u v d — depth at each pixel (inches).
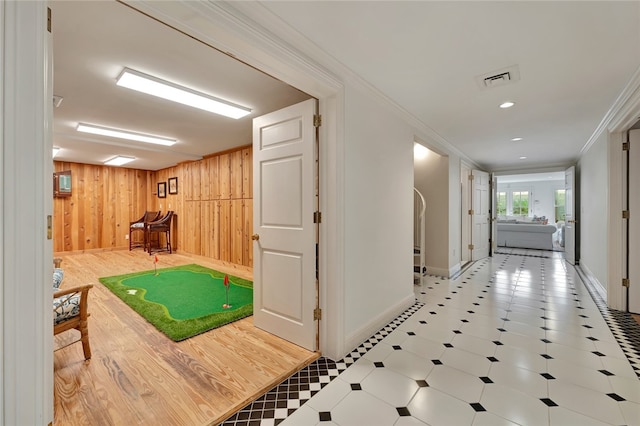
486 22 62.9
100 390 69.2
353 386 71.9
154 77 92.6
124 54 79.1
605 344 92.7
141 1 46.7
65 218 258.8
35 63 34.5
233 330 103.6
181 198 269.6
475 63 80.7
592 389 69.9
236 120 139.1
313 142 86.1
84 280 172.1
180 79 94.4
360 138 93.5
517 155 210.1
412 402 65.7
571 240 221.3
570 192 222.7
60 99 110.7
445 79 90.5
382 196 106.8
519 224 329.7
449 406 64.2
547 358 84.4
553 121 131.2
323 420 60.2
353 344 91.0
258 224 103.5
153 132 162.1
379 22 63.0
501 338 97.8
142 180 305.9
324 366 81.1
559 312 121.7
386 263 110.0
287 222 93.7
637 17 60.4
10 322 33.0
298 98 110.8
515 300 137.6
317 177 87.1
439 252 185.8
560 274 189.6
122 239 292.4
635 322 110.3
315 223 86.9
